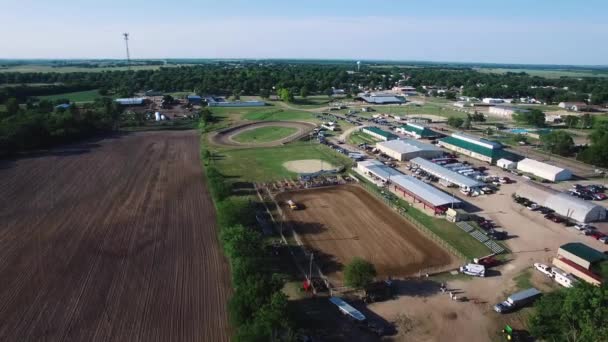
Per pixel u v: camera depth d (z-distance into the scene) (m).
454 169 98.19
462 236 64.19
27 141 114.94
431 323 43.97
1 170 97.06
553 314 39.41
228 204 65.25
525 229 66.94
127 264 55.31
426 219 70.31
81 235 63.56
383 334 42.09
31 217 69.94
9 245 59.88
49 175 93.69
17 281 50.81
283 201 79.12
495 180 90.88
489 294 49.31
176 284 50.75
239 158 111.19
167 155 114.00
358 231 66.12
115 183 88.81
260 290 41.81
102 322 43.34
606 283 43.00
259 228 66.88
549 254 58.94
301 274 53.34
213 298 47.88
